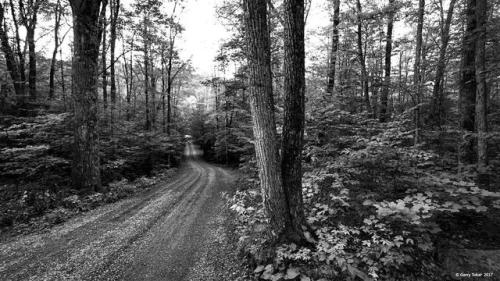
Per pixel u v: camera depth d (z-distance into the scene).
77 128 8.52
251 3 3.67
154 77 24.11
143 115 20.92
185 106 42.66
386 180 4.94
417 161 4.86
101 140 12.25
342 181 5.17
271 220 3.81
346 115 6.98
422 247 3.62
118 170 12.44
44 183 8.55
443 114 10.03
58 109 12.21
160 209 7.33
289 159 3.96
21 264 4.11
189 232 5.50
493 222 4.35
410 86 9.35
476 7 5.91
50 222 6.02
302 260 3.44
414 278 3.33
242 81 13.83
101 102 13.90
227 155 23.22
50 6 13.35
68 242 4.96
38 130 9.62
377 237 3.62
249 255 4.02
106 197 8.31
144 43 17.86
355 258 3.53
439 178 4.26
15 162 8.42
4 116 9.98
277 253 3.53
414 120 8.12
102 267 4.04
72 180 8.63
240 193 6.51
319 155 6.88
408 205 4.08
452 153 7.68
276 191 3.79
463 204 3.64
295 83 3.93
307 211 4.89
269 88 3.81
